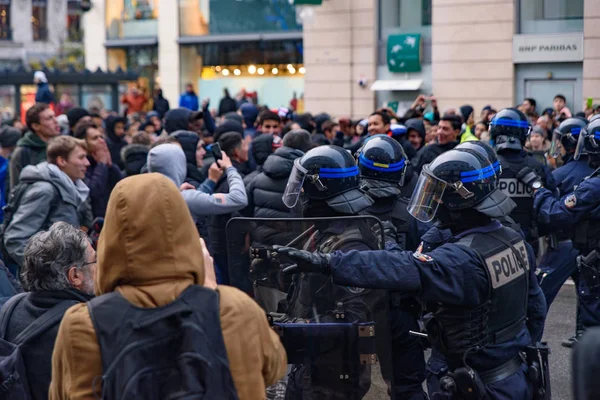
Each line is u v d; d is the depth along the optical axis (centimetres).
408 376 459
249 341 280
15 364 352
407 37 2281
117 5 3038
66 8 4816
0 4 4631
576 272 716
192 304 274
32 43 4731
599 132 670
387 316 393
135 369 264
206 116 1130
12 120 1519
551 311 920
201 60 2884
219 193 672
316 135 1134
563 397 664
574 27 2067
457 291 373
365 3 2358
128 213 275
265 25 2736
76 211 663
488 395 388
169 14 2920
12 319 376
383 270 367
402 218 537
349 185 437
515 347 394
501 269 386
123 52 3056
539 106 2120
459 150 409
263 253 410
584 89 2038
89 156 852
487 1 2144
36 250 374
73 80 2098
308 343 401
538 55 2095
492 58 2148
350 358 398
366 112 2383
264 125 1120
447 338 390
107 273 278
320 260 366
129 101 2438
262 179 690
